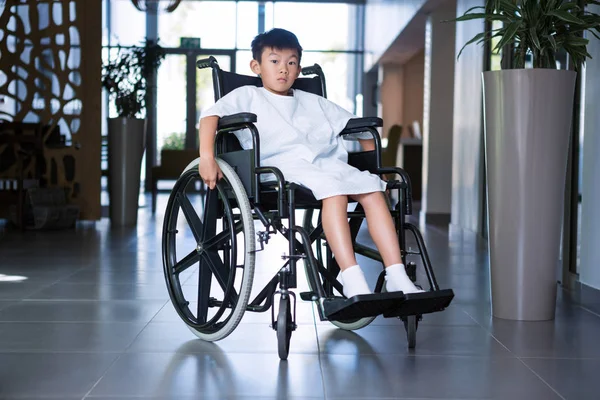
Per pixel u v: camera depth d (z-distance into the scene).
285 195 2.04
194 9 11.59
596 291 2.85
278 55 2.34
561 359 2.15
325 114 2.42
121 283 3.35
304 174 2.14
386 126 11.12
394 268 2.06
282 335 2.06
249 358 2.11
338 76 12.26
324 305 1.95
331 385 1.87
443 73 6.95
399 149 9.32
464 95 5.79
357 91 12.27
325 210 2.10
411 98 11.12
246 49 11.68
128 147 6.07
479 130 5.30
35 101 7.10
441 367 2.04
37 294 3.07
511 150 2.60
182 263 2.44
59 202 5.74
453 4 6.65
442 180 7.00
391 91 11.09
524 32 2.63
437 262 4.22
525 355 2.19
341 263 2.06
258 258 4.29
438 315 2.73
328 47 12.20
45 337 2.33
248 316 2.66
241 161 2.16
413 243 5.12
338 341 2.31
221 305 2.26
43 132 6.10
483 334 2.44
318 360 2.09
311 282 2.61
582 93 3.19
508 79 2.57
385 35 9.58
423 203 7.16
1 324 2.51
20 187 5.55
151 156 11.33
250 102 2.33
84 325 2.50
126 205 6.11
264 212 2.13
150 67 6.23
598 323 2.65
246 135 2.30
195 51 11.59
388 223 2.11
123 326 2.49
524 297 2.65
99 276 3.55
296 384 1.87
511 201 2.62
